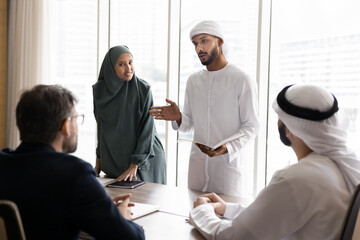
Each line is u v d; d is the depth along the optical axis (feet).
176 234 4.95
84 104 14.62
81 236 4.86
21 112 3.80
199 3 11.75
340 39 9.44
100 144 8.85
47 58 14.49
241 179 8.00
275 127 10.55
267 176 10.76
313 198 4.00
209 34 7.80
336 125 4.34
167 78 12.31
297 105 4.25
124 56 8.68
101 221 3.63
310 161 4.24
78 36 14.61
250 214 4.25
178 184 12.69
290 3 10.17
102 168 8.77
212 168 8.04
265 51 10.48
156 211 5.90
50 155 3.75
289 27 10.23
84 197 3.60
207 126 8.13
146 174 8.73
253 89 7.77
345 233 3.86
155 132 9.55
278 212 4.08
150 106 8.77
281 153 10.47
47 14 14.39
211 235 4.63
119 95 8.78
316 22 9.79
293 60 10.22
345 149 4.30
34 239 3.59
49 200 3.57
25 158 3.72
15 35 14.90
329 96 4.30
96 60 14.30
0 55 14.73
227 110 7.93
